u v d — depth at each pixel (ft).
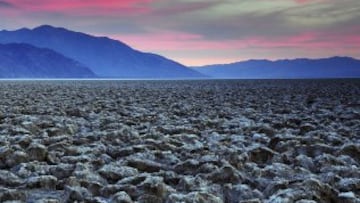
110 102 74.54
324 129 39.06
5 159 24.48
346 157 25.02
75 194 17.51
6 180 20.25
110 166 22.13
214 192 18.39
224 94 109.70
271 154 25.68
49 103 70.44
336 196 17.74
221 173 20.54
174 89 148.66
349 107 67.15
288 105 70.79
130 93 114.01
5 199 17.47
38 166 22.59
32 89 139.95
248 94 110.11
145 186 18.25
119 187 18.28
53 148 27.58
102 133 33.86
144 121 46.06
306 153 27.43
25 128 35.96
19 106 62.64
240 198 18.11
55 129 35.40
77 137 33.19
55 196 18.58
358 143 31.32
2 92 112.16
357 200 17.19
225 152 26.27
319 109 62.23
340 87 166.81
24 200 17.90
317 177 20.68
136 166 23.25
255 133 35.76
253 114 53.88
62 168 21.97
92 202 16.89
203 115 52.90
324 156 24.40
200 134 36.78
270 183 19.33
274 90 138.10
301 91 128.88
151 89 148.46
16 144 28.48
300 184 18.25
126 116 50.26
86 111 55.77
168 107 65.10
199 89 148.66
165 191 18.11
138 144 29.78
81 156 25.17
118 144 30.71
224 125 42.01
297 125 42.68
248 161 24.89
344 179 19.97
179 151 28.37
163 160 25.22
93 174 20.80
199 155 26.05
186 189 19.06
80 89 144.25
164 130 37.29
